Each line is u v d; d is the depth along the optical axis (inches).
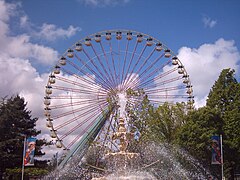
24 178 3004.4
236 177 3189.0
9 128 3157.0
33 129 3348.9
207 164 2541.8
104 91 2600.9
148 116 2421.3
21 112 3287.4
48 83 2763.3
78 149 2596.0
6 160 2997.0
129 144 1630.2
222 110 2866.6
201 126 2561.5
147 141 2237.9
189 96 2839.6
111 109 2497.5
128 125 2249.0
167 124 2630.4
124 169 1357.0
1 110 3240.7
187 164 2500.0
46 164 3334.2
